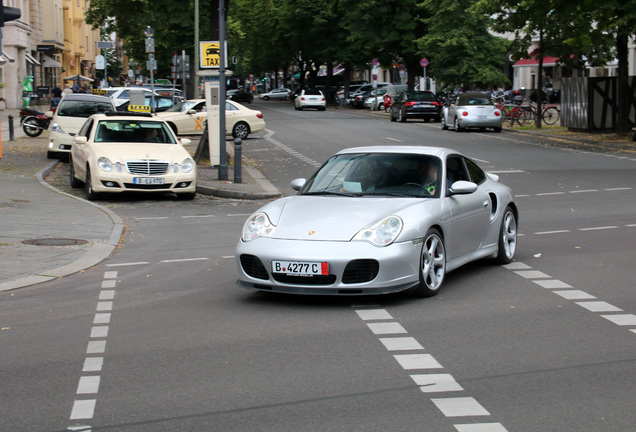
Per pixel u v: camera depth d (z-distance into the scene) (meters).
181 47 45.12
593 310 7.29
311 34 70.12
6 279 8.98
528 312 7.24
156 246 11.32
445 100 53.84
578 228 12.41
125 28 35.09
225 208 15.61
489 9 31.17
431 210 7.92
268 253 7.40
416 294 7.79
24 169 21.09
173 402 4.95
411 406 4.82
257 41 77.88
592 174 19.92
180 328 6.82
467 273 9.10
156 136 17.41
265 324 6.90
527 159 23.75
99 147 16.61
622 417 4.61
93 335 6.64
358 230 7.42
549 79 64.19
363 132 36.28
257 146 30.09
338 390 5.13
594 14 28.34
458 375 5.43
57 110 24.30
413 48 56.31
